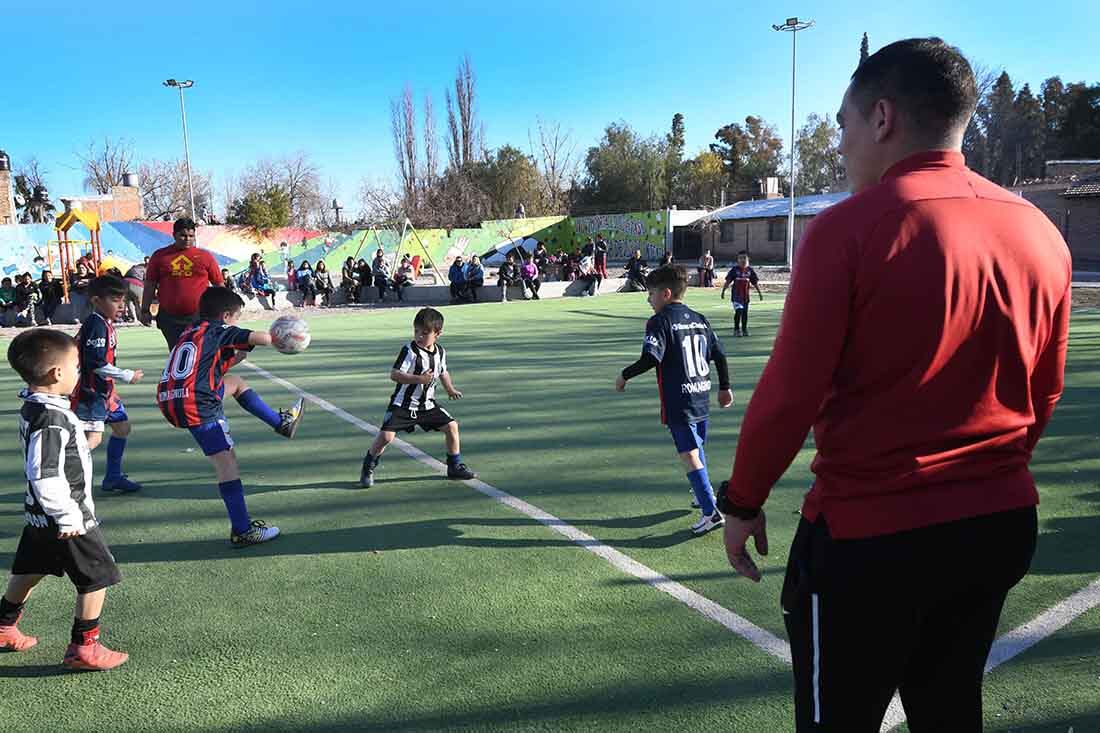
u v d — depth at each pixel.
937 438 1.50
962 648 1.69
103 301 4.86
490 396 8.78
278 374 10.75
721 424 7.21
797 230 41.12
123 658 3.13
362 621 3.45
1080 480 5.22
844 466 1.56
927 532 1.49
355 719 2.72
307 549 4.33
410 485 5.49
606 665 3.05
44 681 3.01
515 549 4.28
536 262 30.52
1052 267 1.55
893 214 1.46
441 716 2.73
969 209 1.49
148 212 63.25
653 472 5.75
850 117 1.71
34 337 2.89
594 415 7.75
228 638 3.32
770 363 1.56
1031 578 3.74
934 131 1.58
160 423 7.68
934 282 1.43
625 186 68.06
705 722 2.68
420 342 5.25
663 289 4.41
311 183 63.84
